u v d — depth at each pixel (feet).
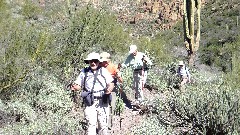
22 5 45.65
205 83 30.37
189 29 40.27
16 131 19.80
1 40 25.11
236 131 19.24
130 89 31.76
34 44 26.55
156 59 51.88
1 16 27.32
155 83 35.58
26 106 23.29
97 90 18.99
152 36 168.66
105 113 19.29
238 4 166.61
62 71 30.50
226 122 19.92
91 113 18.94
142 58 28.96
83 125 22.50
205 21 157.07
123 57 43.16
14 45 25.00
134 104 28.68
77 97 27.17
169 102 23.22
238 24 144.56
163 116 22.82
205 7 178.29
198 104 21.34
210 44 127.75
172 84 35.53
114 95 22.41
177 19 185.88
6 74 24.41
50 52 28.53
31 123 20.81
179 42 135.44
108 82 19.08
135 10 193.16
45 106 24.61
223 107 20.30
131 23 188.65
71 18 33.81
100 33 34.22
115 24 50.96
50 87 26.50
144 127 21.39
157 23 185.57
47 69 29.17
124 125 23.79
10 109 22.59
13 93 25.25
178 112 21.93
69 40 31.22
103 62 22.17
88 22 32.83
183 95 22.67
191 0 39.45
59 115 22.80
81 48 31.40
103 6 43.62
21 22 27.81
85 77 19.17
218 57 95.40
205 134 20.12
